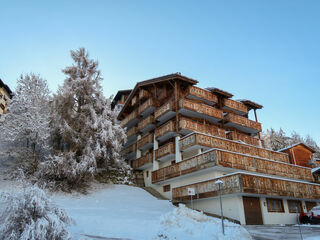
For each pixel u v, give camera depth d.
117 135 24.23
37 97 23.52
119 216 14.06
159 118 25.88
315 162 28.64
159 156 24.33
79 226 11.02
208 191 17.73
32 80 24.19
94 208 16.50
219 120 26.12
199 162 19.22
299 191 19.75
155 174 24.38
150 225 11.59
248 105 30.03
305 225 16.06
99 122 23.00
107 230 10.79
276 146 44.41
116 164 23.78
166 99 27.14
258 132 29.17
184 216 11.64
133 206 18.55
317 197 21.16
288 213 19.28
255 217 16.86
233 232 10.07
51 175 20.22
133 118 30.66
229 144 22.02
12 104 23.05
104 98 24.86
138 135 30.66
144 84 28.31
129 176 27.45
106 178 25.80
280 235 11.10
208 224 10.78
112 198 20.61
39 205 7.07
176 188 20.69
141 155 29.28
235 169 18.88
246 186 15.91
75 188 21.02
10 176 19.50
